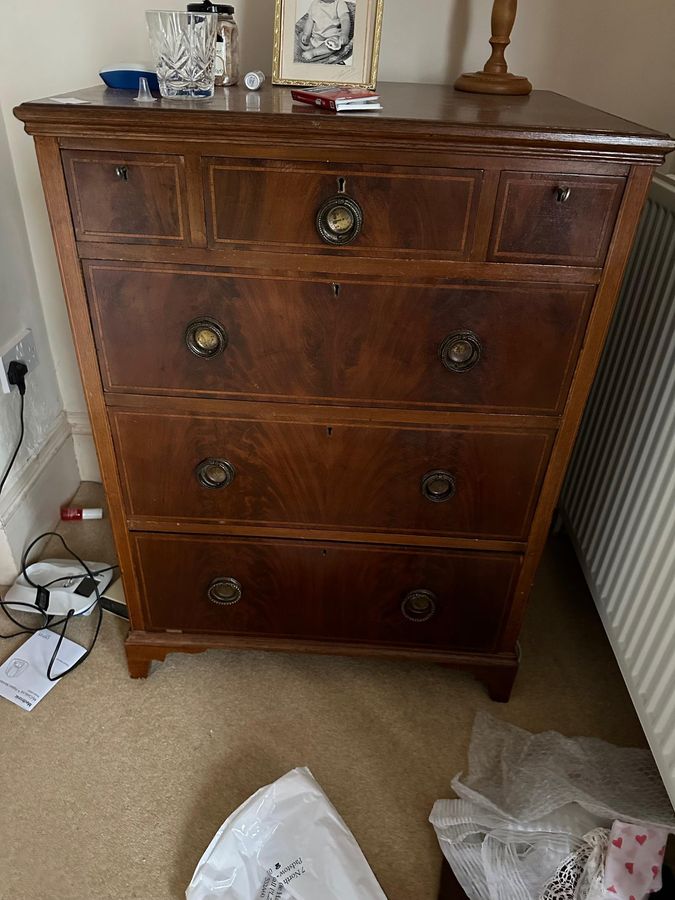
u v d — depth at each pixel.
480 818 1.04
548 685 1.35
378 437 1.05
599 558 1.33
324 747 1.21
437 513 1.12
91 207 0.88
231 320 0.96
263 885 0.97
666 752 0.97
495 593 1.20
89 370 1.01
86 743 1.19
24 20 1.33
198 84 0.95
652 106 1.36
